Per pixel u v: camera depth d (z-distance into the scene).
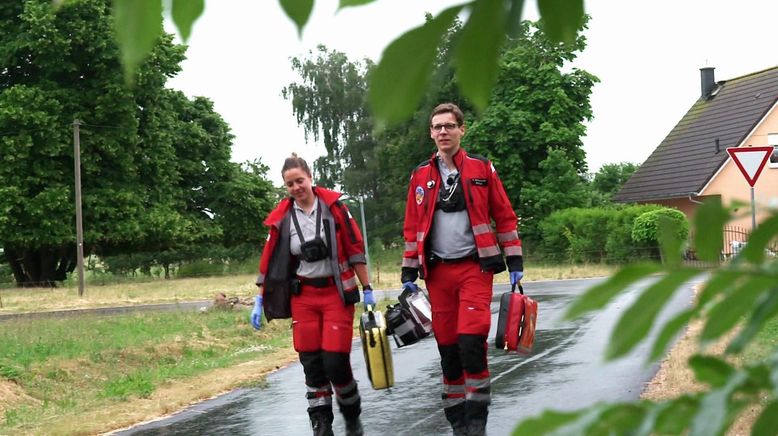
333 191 6.35
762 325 0.69
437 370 10.16
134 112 37.75
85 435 7.98
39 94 35.75
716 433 0.67
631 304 0.69
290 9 0.68
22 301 27.88
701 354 0.71
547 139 39.66
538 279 27.62
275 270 6.34
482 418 5.89
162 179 41.34
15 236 36.41
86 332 15.55
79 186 32.88
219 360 12.74
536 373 9.16
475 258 5.91
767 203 0.69
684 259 0.70
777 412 0.68
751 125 35.91
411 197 6.13
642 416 0.70
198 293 29.23
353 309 6.41
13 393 10.23
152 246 42.75
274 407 8.70
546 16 0.72
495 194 6.01
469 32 0.69
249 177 48.72
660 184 38.44
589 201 40.19
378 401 8.43
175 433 7.79
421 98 0.69
